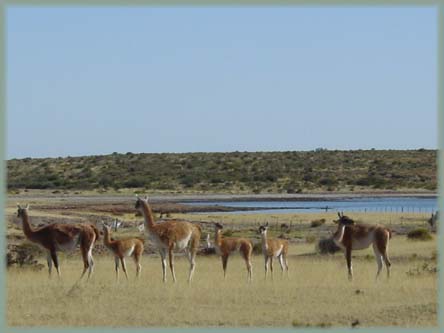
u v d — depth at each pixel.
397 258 67.19
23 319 37.06
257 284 48.06
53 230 50.81
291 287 46.06
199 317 37.16
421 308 38.41
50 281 49.03
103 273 55.72
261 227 54.03
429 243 79.50
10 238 80.06
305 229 116.12
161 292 43.81
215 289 45.19
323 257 73.19
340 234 52.72
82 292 43.31
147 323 36.12
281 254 54.97
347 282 48.94
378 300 41.34
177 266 62.94
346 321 36.31
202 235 97.56
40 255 72.00
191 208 190.25
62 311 38.72
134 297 42.22
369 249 78.94
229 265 64.50
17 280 49.75
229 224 125.44
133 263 65.31
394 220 128.25
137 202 50.56
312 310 38.66
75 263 66.38
